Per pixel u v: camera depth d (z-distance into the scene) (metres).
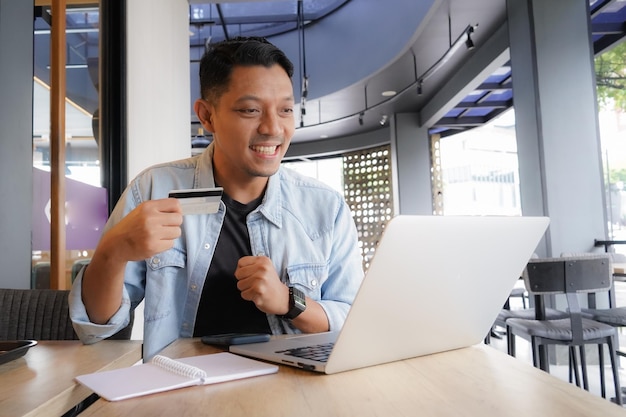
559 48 3.81
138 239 0.80
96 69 2.71
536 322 2.53
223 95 0.97
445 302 0.70
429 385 0.58
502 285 0.77
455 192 8.66
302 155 10.27
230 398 0.55
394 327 0.66
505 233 0.72
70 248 2.29
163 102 3.51
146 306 1.08
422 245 0.62
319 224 1.19
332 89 7.09
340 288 1.18
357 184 9.93
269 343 0.82
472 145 8.52
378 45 6.19
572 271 2.36
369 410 0.50
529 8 3.87
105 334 0.92
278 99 0.97
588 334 2.37
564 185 3.73
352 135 9.79
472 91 6.43
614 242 3.52
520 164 4.11
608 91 4.06
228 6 7.06
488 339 3.94
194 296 1.08
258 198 1.17
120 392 0.56
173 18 3.83
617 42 4.05
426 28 5.03
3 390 0.61
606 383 3.04
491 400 0.53
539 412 0.49
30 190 1.72
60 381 0.65
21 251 1.67
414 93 7.16
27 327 1.23
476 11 4.65
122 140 2.75
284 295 0.92
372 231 9.69
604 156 3.94
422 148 8.24
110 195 2.70
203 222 1.11
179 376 0.62
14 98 1.66
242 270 0.90
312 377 0.62
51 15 2.29
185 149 4.15
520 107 4.09
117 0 2.79
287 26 7.45
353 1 6.71
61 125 2.28
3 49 1.61
